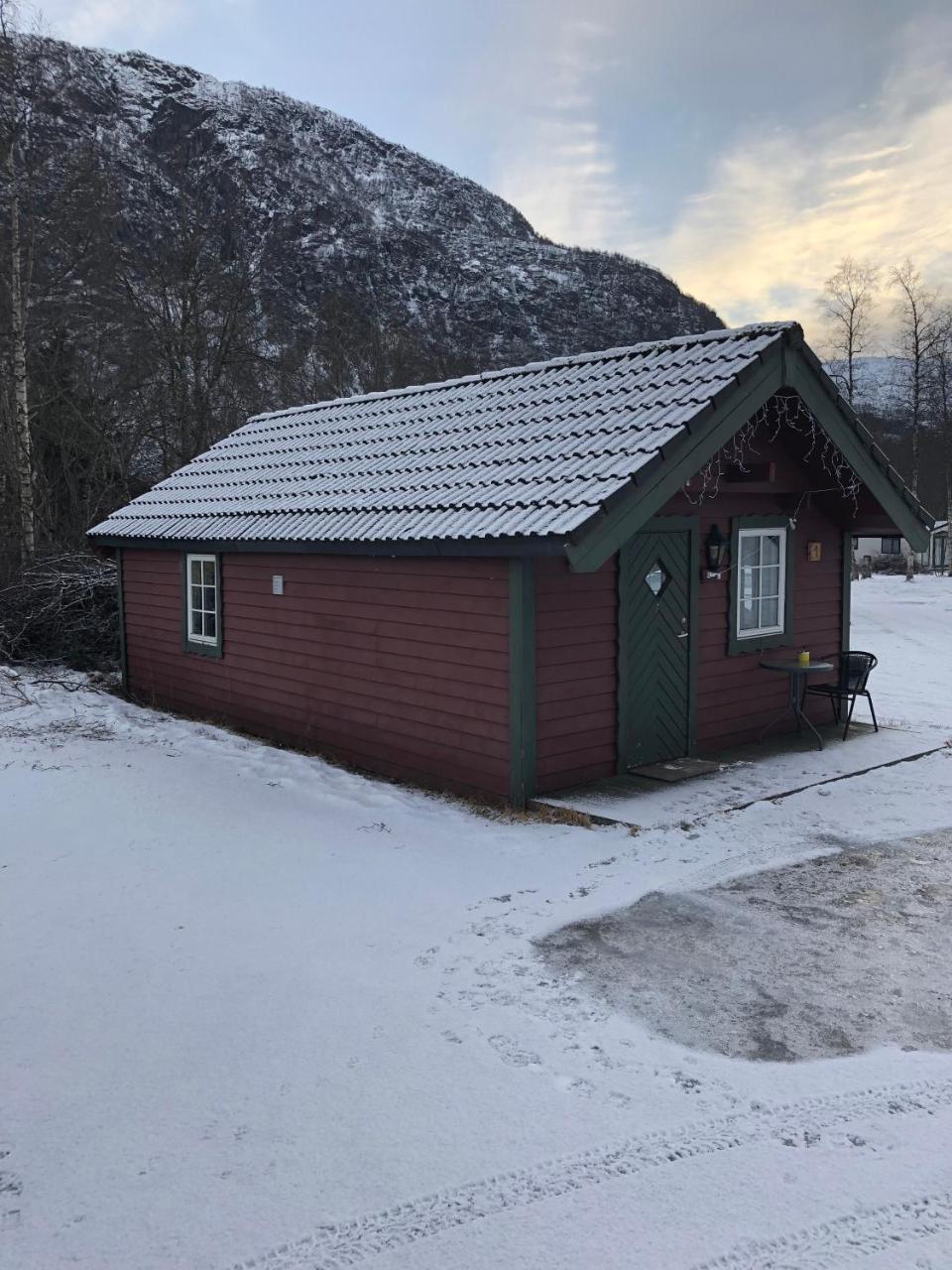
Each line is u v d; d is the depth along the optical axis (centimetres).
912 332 3831
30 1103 373
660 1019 432
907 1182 322
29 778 857
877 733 1020
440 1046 410
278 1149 342
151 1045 415
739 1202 313
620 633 822
